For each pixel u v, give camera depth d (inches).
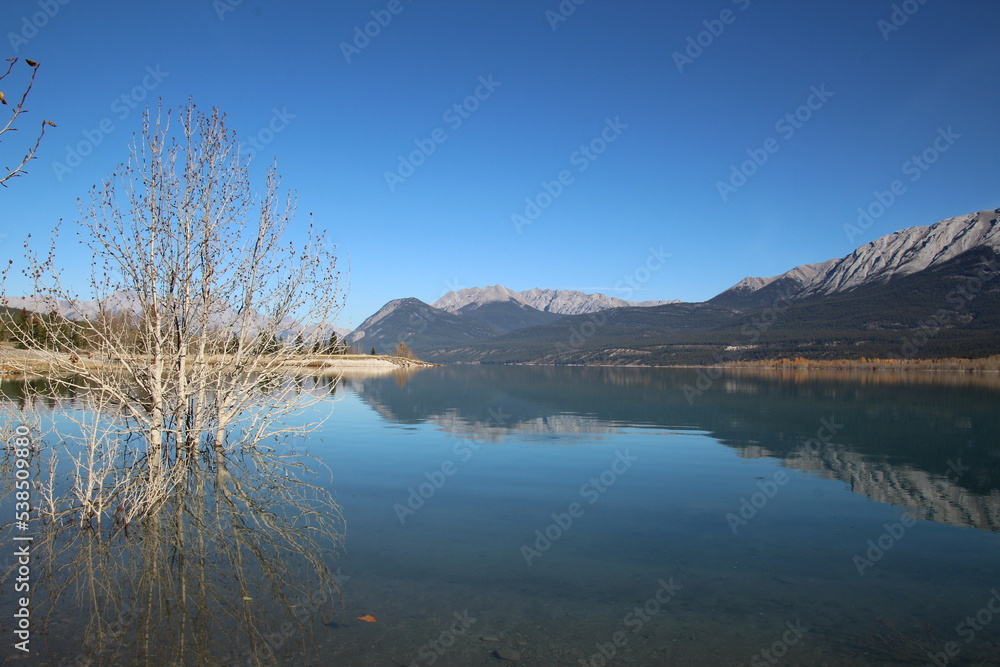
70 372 518.9
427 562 327.0
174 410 580.1
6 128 216.5
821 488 512.1
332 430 885.8
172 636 240.7
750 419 1065.5
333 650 229.9
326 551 343.6
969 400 1508.4
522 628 250.2
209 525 388.5
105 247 526.6
